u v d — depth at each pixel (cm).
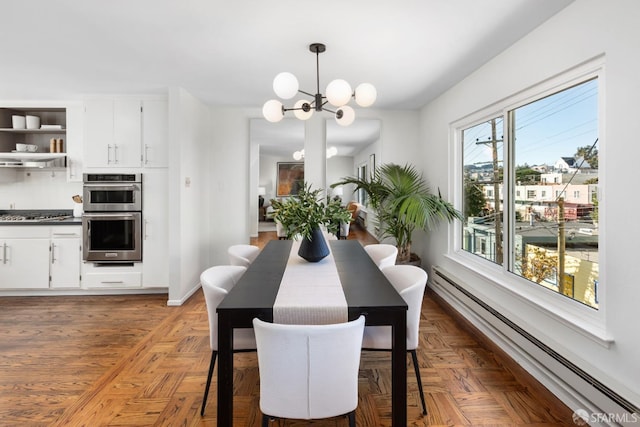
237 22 222
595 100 189
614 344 168
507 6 200
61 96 392
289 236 234
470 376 229
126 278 395
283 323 155
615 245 168
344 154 545
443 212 361
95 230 390
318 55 272
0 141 416
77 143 410
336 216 236
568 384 191
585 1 184
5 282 392
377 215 441
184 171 376
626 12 160
